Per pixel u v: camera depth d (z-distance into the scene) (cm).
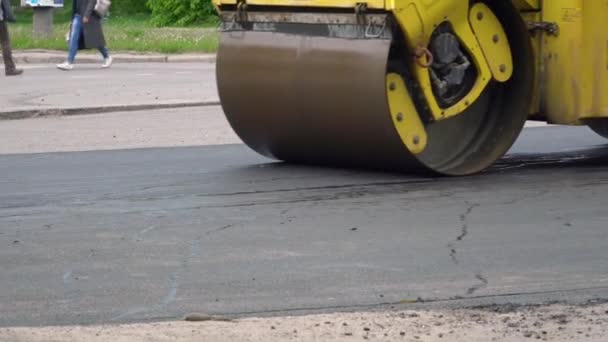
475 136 1820
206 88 3114
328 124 1711
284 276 1168
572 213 1473
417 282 1145
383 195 1591
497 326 968
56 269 1203
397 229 1380
